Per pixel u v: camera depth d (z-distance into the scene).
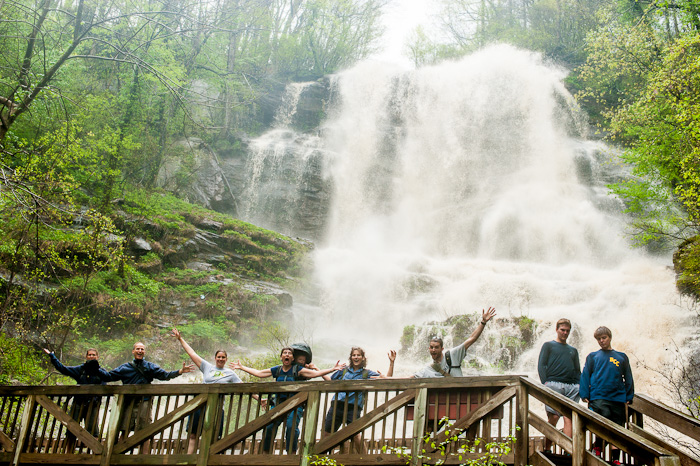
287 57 43.34
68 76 21.39
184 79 23.12
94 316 17.08
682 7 19.33
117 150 21.42
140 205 23.38
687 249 17.42
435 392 6.30
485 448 5.91
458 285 25.47
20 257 13.77
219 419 6.71
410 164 38.09
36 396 7.25
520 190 35.12
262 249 26.30
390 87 40.84
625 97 34.41
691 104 15.41
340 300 26.12
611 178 33.31
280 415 6.43
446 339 18.98
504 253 33.25
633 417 6.64
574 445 5.30
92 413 7.09
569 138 36.62
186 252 23.66
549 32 45.09
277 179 35.94
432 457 5.98
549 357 6.84
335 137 38.72
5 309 12.55
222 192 33.59
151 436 6.69
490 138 37.62
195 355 7.52
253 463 6.34
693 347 16.27
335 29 44.06
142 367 7.45
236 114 37.81
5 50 16.02
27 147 15.62
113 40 20.17
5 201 11.69
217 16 15.74
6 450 7.04
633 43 19.91
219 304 20.95
